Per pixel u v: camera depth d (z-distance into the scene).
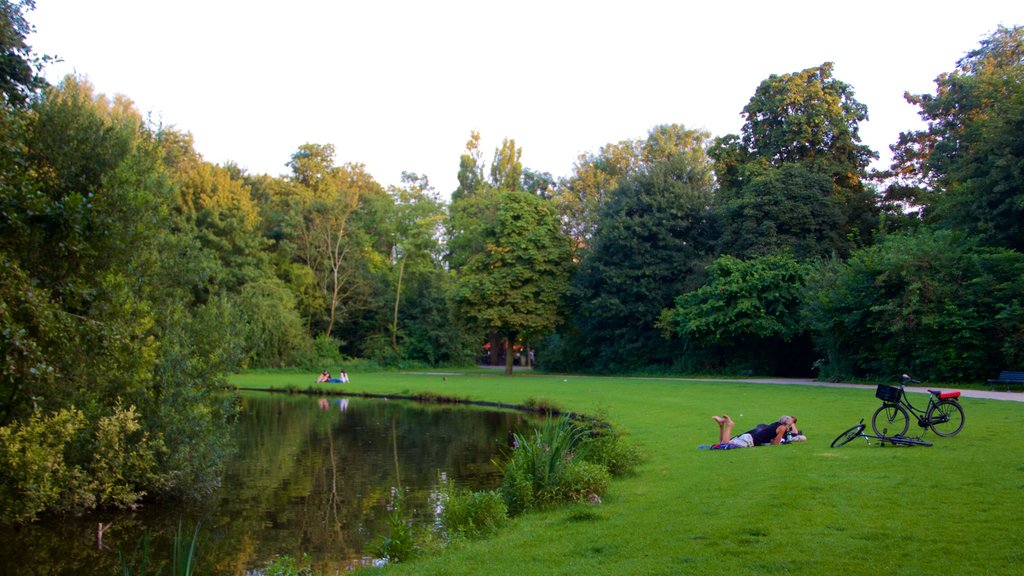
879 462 11.04
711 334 39.12
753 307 37.12
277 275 60.50
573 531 8.47
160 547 10.61
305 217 64.06
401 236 68.19
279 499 13.55
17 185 9.39
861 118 44.94
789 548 6.84
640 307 45.34
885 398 13.33
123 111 43.06
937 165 39.75
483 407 29.91
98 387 12.48
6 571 9.55
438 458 17.64
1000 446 11.88
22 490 11.23
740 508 8.70
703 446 14.55
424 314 66.12
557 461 10.70
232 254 54.66
